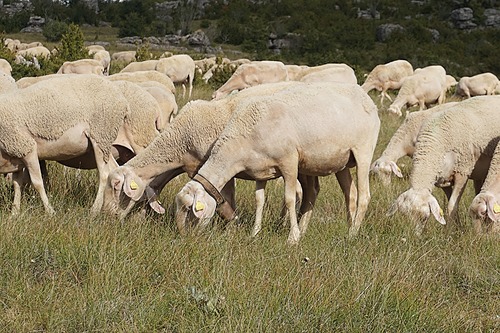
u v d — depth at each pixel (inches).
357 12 3152.1
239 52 2677.2
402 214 326.3
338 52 2524.6
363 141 304.8
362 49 2647.6
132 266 243.9
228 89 821.9
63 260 246.8
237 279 239.1
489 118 358.9
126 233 275.1
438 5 3179.1
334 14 3083.2
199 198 281.7
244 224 313.3
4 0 3949.3
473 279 271.3
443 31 2847.0
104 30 3233.3
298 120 290.2
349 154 304.2
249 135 289.3
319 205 371.2
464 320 234.5
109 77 519.5
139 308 219.5
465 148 354.9
